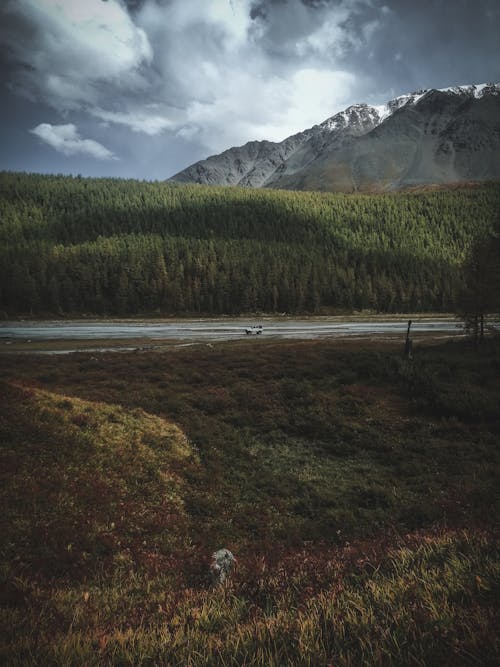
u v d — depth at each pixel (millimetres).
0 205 198875
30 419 14289
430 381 21875
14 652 3410
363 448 16641
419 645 2736
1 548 7777
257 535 10617
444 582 3818
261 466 15258
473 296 37281
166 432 16922
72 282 115812
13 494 9875
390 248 188500
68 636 3709
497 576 3598
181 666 3168
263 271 135125
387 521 11000
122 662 3361
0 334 67188
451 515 10109
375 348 35531
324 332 72625
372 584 4043
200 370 28359
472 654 2535
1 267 110875
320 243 196250
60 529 8844
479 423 17609
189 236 188000
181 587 6633
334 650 2877
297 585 5051
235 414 20000
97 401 20688
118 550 8680
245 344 51188
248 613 4199
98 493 10961
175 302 120438
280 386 23562
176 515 10961
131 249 139375
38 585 6570
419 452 15898
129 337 63156
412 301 135750
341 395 22062
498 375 24547
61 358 36719
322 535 10453
